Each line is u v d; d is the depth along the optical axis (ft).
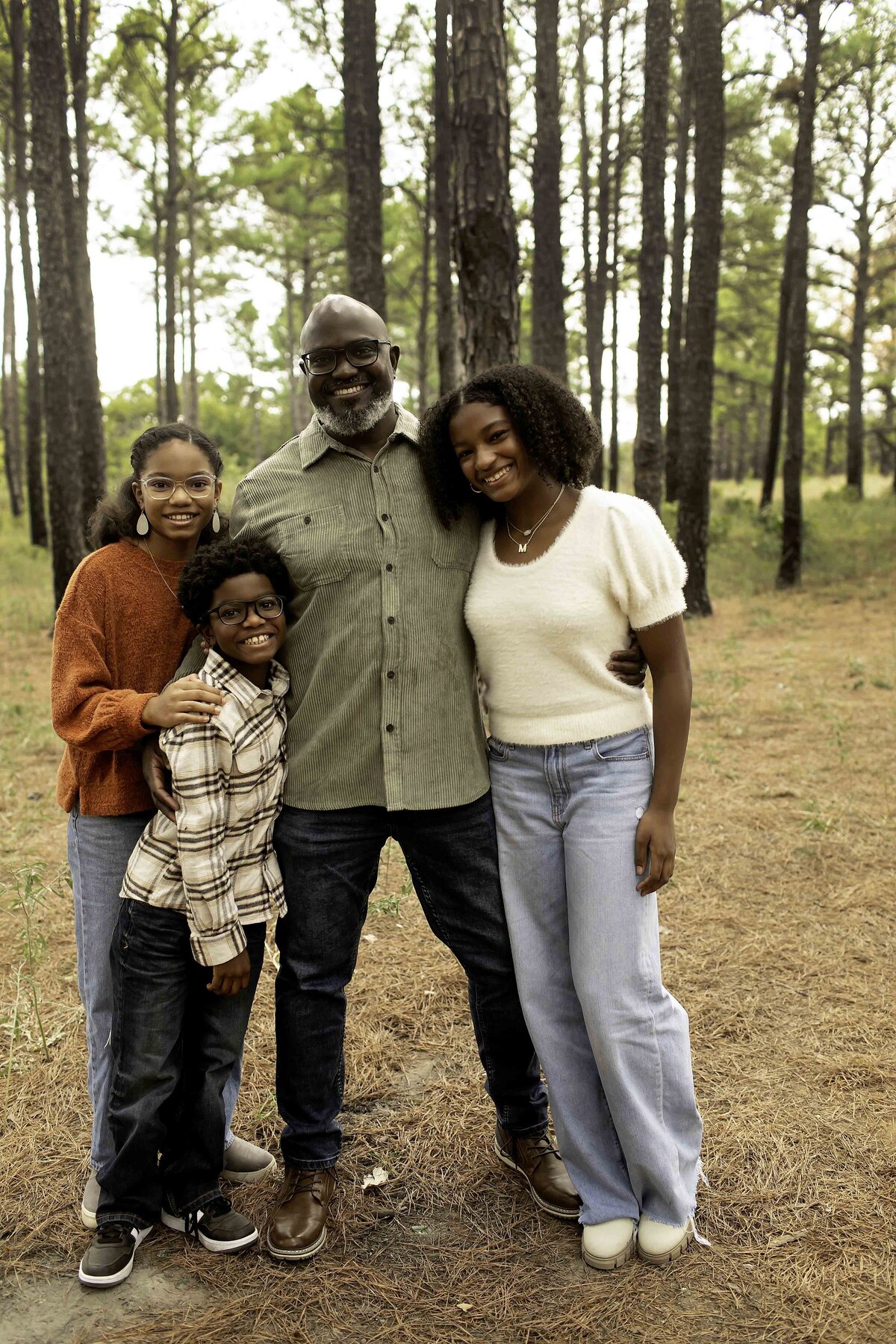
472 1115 9.50
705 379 37.55
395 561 7.55
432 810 7.71
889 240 79.66
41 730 24.00
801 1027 10.71
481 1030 8.29
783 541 44.45
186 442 7.47
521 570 7.43
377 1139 9.21
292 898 7.73
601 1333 6.85
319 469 7.79
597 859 7.33
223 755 7.13
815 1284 7.20
